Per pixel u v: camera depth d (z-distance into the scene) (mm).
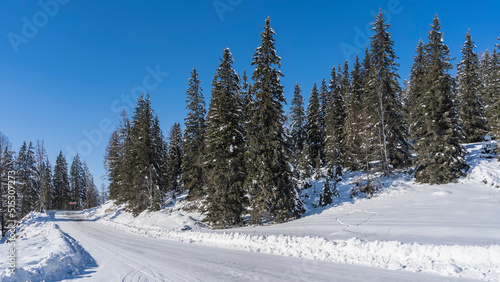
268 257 10117
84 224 32531
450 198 17812
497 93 30094
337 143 31422
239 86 25203
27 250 12859
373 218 16203
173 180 43719
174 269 8859
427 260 7762
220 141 22797
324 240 11023
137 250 13391
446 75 21750
